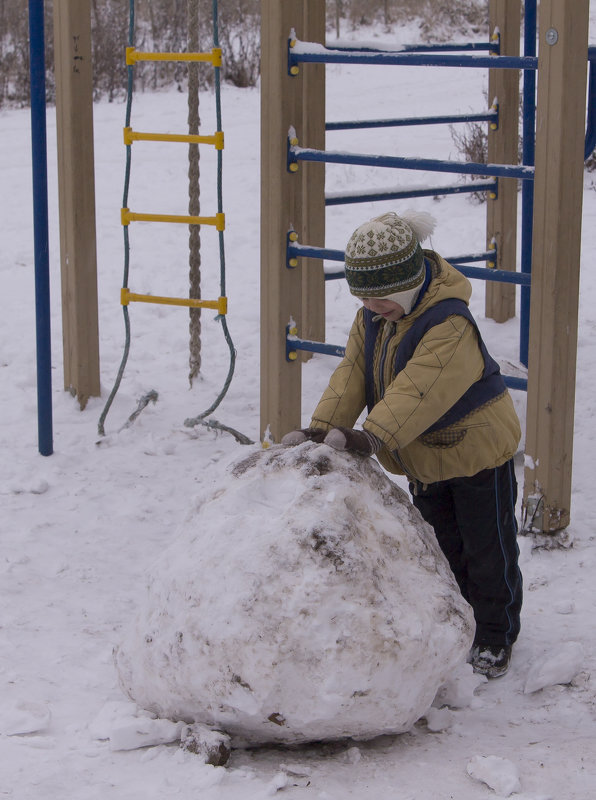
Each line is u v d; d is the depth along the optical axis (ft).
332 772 8.62
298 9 15.49
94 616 12.30
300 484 9.14
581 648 10.79
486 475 10.35
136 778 8.39
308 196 21.47
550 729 9.71
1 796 8.05
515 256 24.91
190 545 9.21
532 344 13.82
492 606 10.77
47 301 17.39
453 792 8.20
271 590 8.48
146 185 43.62
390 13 88.17
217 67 17.39
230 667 8.50
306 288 22.36
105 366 23.00
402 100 61.00
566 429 13.93
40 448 17.75
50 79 68.54
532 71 20.74
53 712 9.78
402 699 8.75
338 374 10.45
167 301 18.54
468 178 41.86
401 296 9.44
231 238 35.19
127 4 80.07
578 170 13.21
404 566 9.22
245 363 23.20
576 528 14.62
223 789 8.19
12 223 37.68
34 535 14.71
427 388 9.36
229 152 49.70
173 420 19.60
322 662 8.36
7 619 12.10
